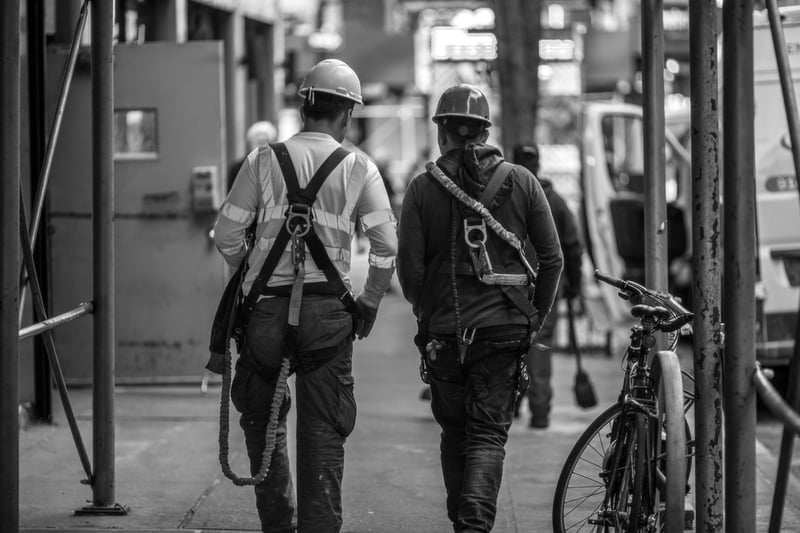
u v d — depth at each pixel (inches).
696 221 421.7
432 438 749.9
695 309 423.2
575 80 1716.3
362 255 1881.2
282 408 447.8
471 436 446.6
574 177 1608.0
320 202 431.8
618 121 1134.4
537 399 793.6
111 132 519.5
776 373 953.5
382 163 2201.0
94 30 516.1
